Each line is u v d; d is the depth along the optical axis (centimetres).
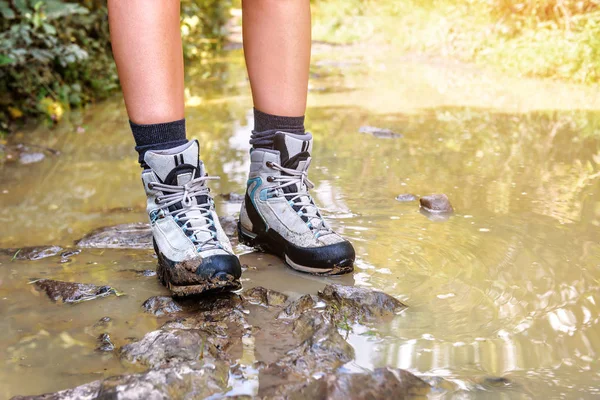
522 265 148
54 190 227
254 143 158
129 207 206
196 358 107
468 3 652
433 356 108
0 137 311
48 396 95
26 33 351
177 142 142
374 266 150
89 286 141
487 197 204
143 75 136
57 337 119
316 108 376
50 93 390
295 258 150
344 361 106
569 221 178
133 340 117
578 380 99
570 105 364
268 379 101
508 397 95
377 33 834
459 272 145
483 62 564
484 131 304
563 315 122
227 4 1037
